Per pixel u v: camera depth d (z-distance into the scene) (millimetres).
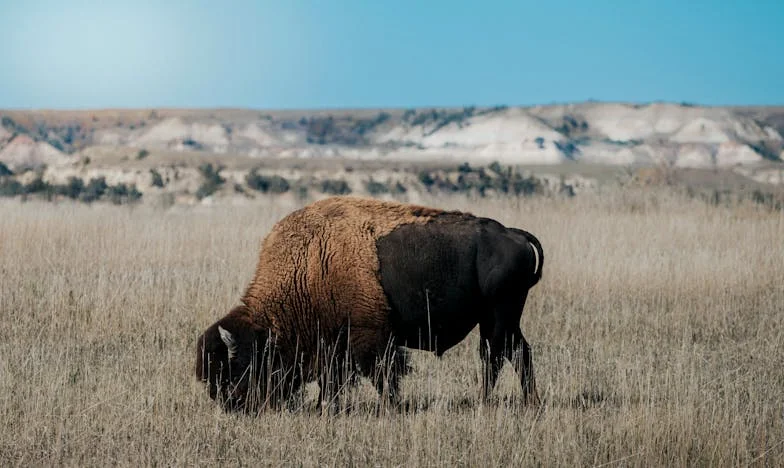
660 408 23234
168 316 36188
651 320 37781
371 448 21844
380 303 25828
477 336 34312
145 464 21062
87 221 56844
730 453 21312
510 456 21188
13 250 47531
